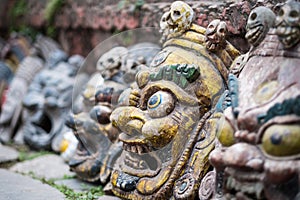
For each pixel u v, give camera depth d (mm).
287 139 2506
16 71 6277
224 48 3463
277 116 2564
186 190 3219
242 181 2615
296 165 2502
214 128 3244
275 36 2820
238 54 3479
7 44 7047
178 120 3326
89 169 4281
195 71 3342
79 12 6141
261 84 2742
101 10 5723
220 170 2740
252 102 2684
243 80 2846
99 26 5754
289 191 2541
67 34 6535
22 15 7359
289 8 2713
